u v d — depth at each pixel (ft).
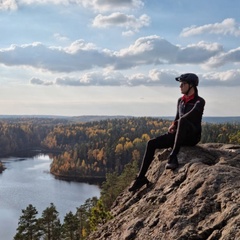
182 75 24.00
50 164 516.32
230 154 24.45
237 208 15.46
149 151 24.02
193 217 16.92
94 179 439.22
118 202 26.86
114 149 520.42
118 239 19.89
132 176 203.31
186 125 23.16
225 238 14.12
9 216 251.60
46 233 182.70
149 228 18.48
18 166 514.27
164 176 23.34
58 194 325.42
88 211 198.18
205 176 19.08
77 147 551.18
